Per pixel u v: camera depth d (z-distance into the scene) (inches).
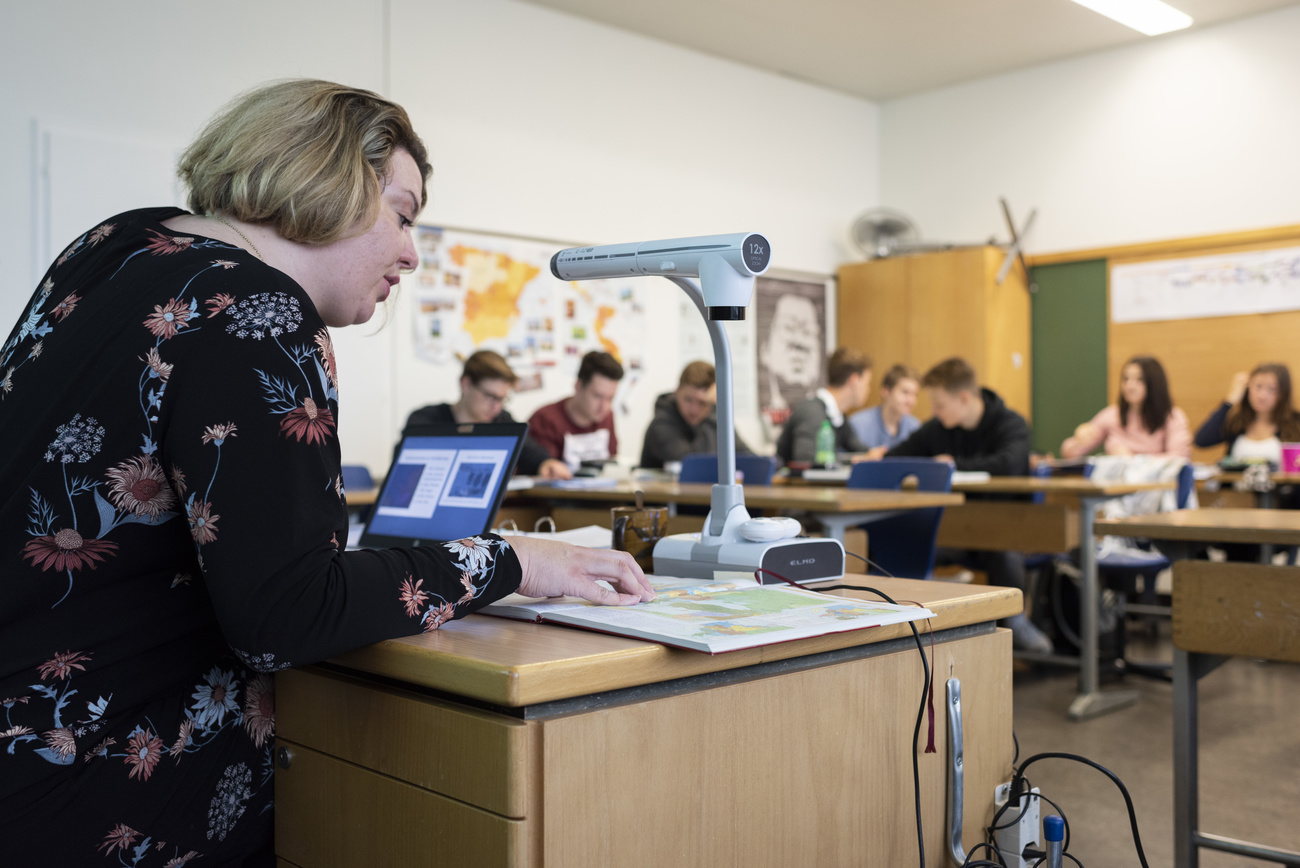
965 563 163.5
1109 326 250.4
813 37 241.0
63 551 31.5
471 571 34.5
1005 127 267.0
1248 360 228.4
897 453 180.5
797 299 270.5
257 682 37.3
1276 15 225.1
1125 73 247.1
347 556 32.2
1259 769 106.3
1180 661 68.8
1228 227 232.5
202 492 30.1
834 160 280.1
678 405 191.6
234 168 35.6
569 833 28.9
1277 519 74.2
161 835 34.4
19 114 153.9
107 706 32.5
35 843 31.8
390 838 32.6
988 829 42.9
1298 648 63.0
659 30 235.1
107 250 35.1
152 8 166.4
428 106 201.3
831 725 36.6
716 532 47.3
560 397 219.1
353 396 188.7
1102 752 111.6
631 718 30.4
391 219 38.9
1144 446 227.9
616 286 228.7
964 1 219.5
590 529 60.9
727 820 33.1
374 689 33.4
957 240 276.5
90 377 31.7
